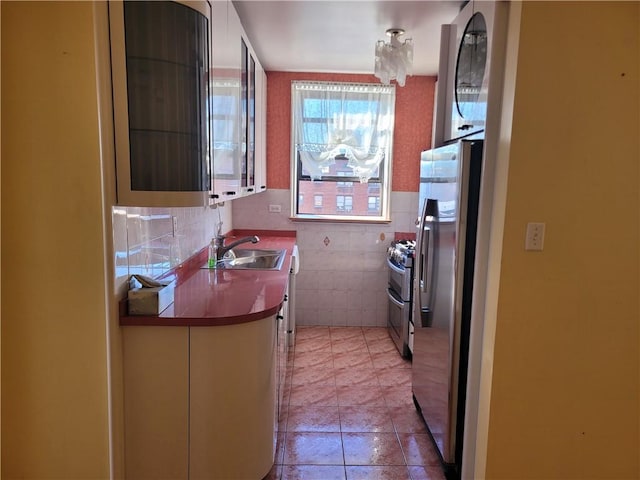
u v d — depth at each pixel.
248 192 3.10
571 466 2.04
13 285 1.70
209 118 1.96
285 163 4.36
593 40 1.79
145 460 1.93
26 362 1.74
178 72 1.79
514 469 2.03
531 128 1.82
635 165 1.86
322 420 2.75
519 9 1.77
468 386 2.12
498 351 1.94
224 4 2.26
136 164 1.76
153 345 1.87
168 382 1.90
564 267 1.91
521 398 1.98
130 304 1.84
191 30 1.81
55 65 1.61
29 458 1.79
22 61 1.60
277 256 3.40
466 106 2.32
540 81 1.80
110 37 1.68
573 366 1.97
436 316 2.42
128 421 1.91
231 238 4.14
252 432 2.03
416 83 4.30
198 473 1.96
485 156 1.97
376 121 4.29
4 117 1.62
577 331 1.95
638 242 1.91
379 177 4.48
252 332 1.96
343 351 3.87
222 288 2.37
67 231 1.68
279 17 2.81
